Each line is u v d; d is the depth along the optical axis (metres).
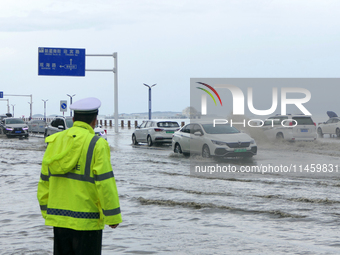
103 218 3.64
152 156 18.64
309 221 6.98
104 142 3.63
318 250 5.45
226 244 5.77
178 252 5.44
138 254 5.38
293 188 10.23
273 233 6.29
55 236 3.65
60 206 3.61
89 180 3.57
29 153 20.80
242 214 7.54
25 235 6.31
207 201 8.68
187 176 12.48
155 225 6.84
